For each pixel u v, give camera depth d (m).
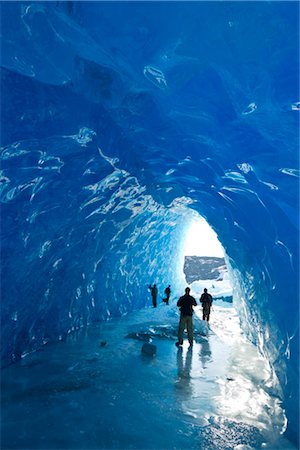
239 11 2.92
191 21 3.12
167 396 5.32
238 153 4.73
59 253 8.12
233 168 5.35
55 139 5.42
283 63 3.17
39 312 8.11
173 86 3.95
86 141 5.82
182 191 9.65
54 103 4.90
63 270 8.87
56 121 5.14
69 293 9.72
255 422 4.53
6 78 4.47
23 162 5.40
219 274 35.03
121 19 3.29
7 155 5.14
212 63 3.45
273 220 4.95
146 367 6.78
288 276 4.69
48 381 5.81
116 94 4.61
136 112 5.08
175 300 20.95
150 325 11.11
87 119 5.39
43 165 5.76
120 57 3.76
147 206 11.83
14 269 6.39
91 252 10.30
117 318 13.07
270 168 4.37
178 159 6.83
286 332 4.73
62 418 4.48
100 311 12.39
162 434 4.12
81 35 3.57
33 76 4.29
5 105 4.67
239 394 5.49
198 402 5.12
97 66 4.15
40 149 5.43
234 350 8.55
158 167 7.92
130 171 7.66
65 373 6.25
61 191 6.67
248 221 6.20
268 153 4.27
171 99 4.27
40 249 7.01
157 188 9.78
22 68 4.16
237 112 3.95
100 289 12.38
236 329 11.82
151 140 6.16
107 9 3.23
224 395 5.43
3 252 5.91
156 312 15.14
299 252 4.27
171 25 3.20
